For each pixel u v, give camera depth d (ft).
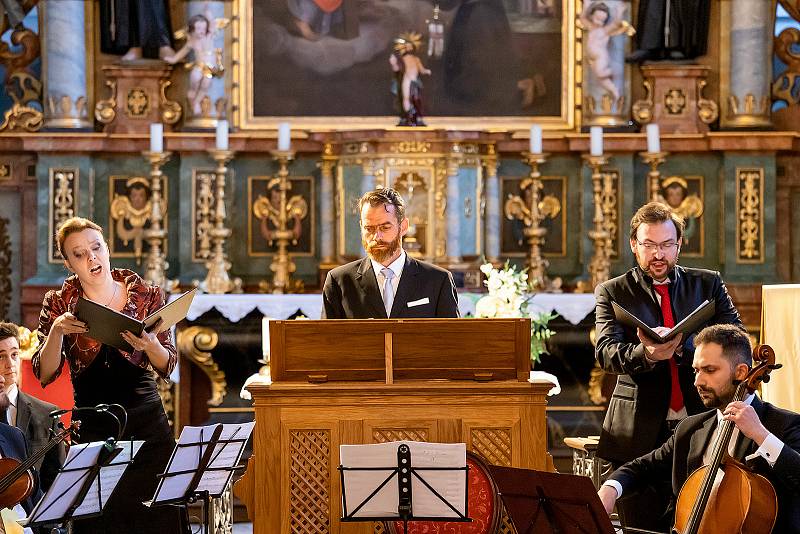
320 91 36.50
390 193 20.66
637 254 19.69
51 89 36.14
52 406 21.84
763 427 15.80
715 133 35.53
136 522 19.42
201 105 36.17
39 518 16.87
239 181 36.47
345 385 18.11
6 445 19.88
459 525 18.31
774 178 35.78
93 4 36.76
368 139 34.01
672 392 19.11
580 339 32.68
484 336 18.26
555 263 36.55
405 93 34.65
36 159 36.47
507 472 16.07
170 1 36.70
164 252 36.35
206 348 32.65
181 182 35.99
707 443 17.02
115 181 36.35
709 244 36.35
